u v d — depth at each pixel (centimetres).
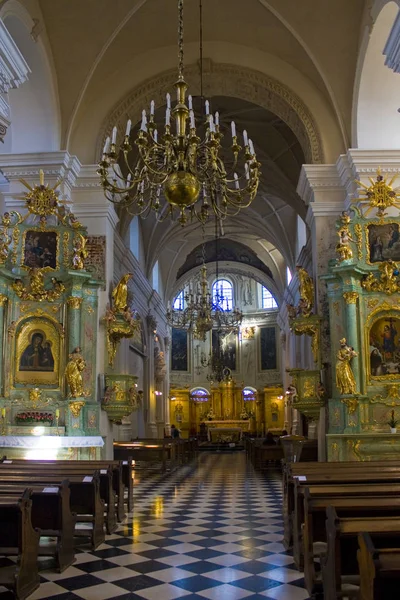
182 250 3106
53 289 1263
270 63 1428
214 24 1387
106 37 1325
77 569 622
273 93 1439
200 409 3759
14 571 541
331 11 1266
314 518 559
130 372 2191
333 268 1216
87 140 1408
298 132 1470
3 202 1475
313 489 604
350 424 1164
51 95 1343
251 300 3797
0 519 536
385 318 1222
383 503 507
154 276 2972
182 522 896
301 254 2023
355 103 1323
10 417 1219
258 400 3678
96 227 1357
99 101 1425
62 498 622
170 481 1512
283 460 990
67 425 1202
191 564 642
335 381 1219
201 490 1309
